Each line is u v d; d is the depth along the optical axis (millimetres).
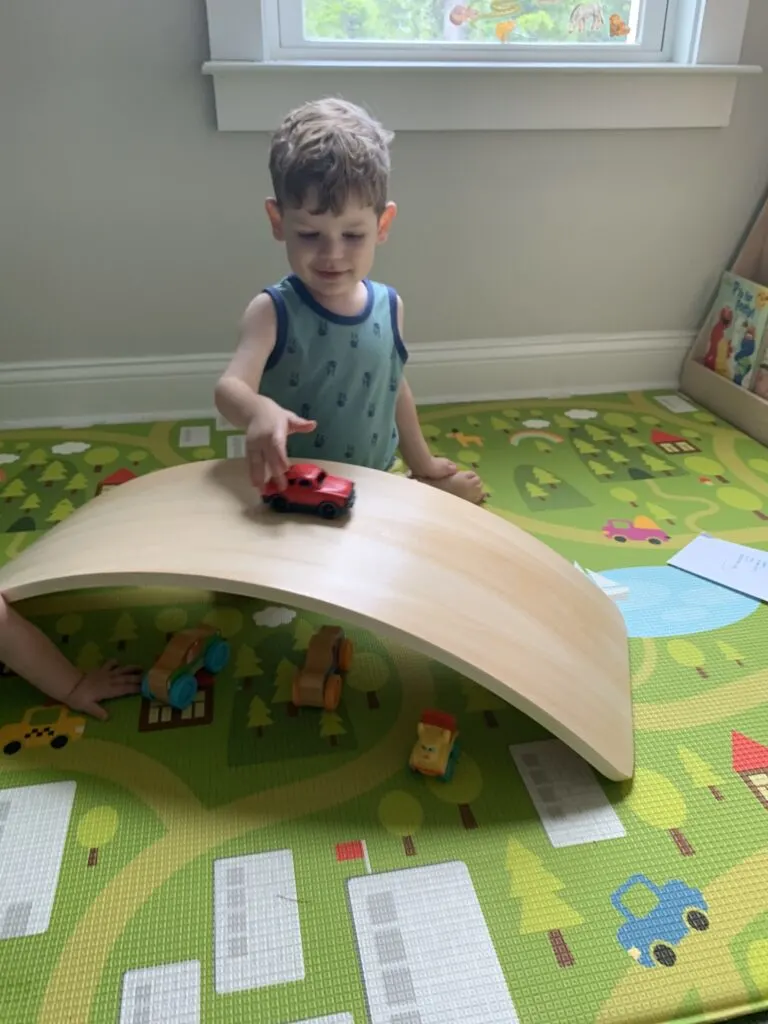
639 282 1852
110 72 1461
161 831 842
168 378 1743
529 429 1739
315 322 1113
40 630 1099
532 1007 691
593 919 760
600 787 895
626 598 1195
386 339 1175
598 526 1388
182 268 1649
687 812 868
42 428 1721
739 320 1757
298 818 856
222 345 1740
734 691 1027
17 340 1670
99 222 1581
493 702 1016
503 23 1620
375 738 960
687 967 721
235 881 792
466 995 699
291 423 971
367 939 741
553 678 900
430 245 1714
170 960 726
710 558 1292
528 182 1688
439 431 1725
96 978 711
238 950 733
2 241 1572
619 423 1768
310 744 950
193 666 1017
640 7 1639
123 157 1532
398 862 810
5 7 1384
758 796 887
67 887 786
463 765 922
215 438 1684
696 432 1729
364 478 1080
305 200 1001
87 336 1688
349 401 1162
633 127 1663
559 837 838
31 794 880
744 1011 693
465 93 1561
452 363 1846
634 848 828
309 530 962
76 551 950
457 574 946
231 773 911
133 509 1019
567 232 1760
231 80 1474
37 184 1530
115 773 909
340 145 990
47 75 1445
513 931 749
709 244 1843
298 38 1552
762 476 1553
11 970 716
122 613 1175
